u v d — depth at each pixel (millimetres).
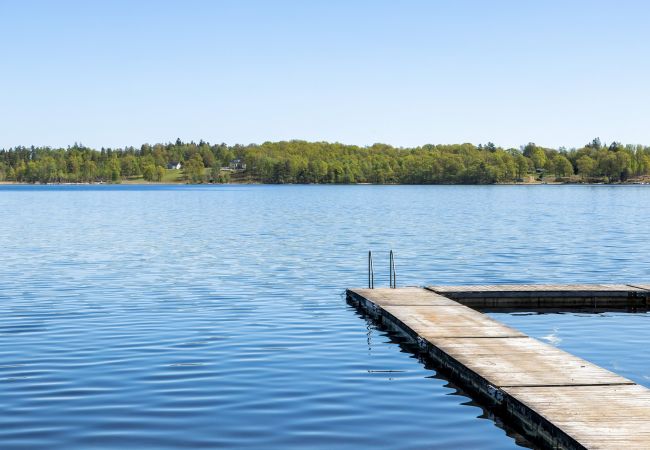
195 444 12594
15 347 19594
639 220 77688
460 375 17125
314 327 22953
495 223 73062
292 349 19812
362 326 23266
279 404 14867
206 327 22594
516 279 34375
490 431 13570
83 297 28219
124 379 16531
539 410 13391
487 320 22594
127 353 18984
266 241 53375
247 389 15875
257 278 34062
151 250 46906
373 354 19484
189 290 30219
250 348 19812
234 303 27156
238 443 12656
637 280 34062
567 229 64500
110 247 48875
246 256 43406
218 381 16469
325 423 13766
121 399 15055
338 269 37500
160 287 31000
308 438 12938
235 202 135375
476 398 15695
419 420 14102
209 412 14281
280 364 18109
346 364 18328
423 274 35938
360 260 41469
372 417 14195
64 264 39156
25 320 23484
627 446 11562
